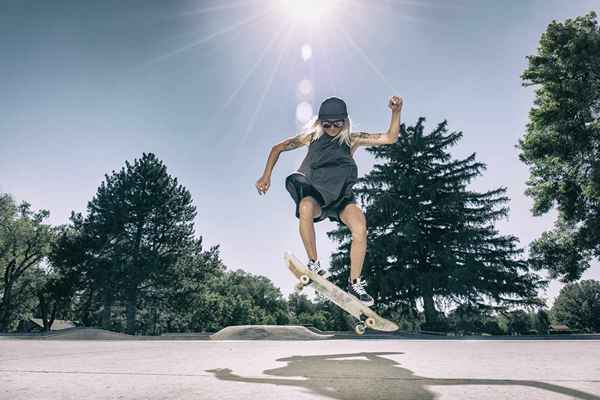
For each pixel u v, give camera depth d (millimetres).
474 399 1197
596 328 68875
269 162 3117
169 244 34625
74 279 32594
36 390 1407
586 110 21266
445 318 25047
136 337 11648
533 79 22812
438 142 27203
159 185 35531
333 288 2764
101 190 35469
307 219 2826
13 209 39031
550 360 2162
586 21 23078
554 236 24797
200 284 35406
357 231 2871
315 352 2930
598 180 20375
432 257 25016
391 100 3020
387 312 25172
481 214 25516
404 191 26266
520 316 24266
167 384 1507
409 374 1708
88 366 2068
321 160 2934
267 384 1482
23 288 40562
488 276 23484
